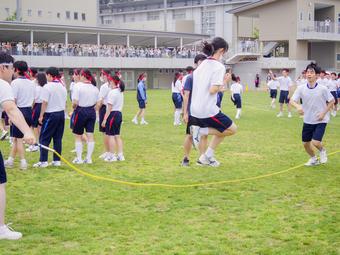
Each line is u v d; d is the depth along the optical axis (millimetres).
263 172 9219
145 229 5875
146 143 13188
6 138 14000
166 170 9484
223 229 5871
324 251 5156
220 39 8484
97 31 47656
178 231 5797
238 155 11219
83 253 5105
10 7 55188
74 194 7582
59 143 9883
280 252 5125
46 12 57750
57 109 9656
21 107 9789
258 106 26984
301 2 52688
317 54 57938
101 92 11016
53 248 5246
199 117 8633
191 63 53688
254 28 65062
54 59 44719
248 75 56156
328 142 13398
